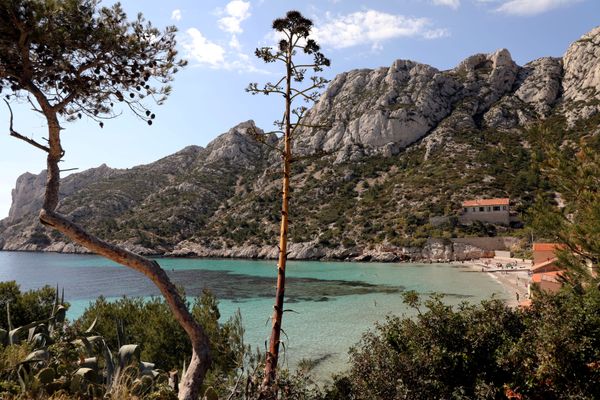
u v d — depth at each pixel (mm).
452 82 193875
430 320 12695
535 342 11156
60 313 10766
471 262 101625
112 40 7473
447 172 146000
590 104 145250
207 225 174125
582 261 15570
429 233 118375
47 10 6844
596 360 10859
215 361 14633
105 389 8227
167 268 110812
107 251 7305
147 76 8078
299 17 14016
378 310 49344
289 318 45344
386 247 118312
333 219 143625
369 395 10883
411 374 11297
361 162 177250
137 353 9648
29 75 7172
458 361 11820
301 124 14273
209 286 75375
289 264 116375
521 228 114188
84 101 8219
